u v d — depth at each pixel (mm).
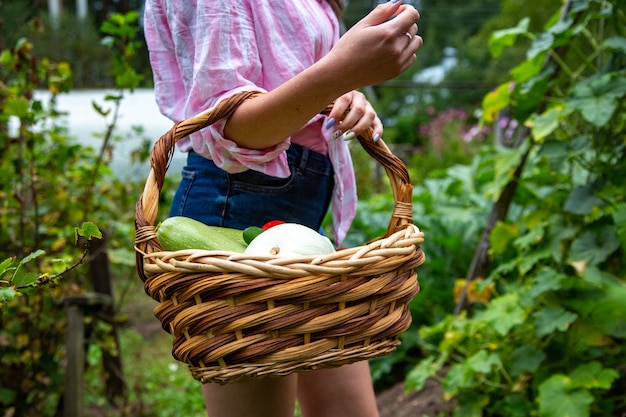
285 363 1117
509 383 2625
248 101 1265
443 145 9156
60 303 2768
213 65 1313
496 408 2670
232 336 1114
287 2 1406
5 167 2666
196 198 1444
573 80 2664
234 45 1328
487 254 3035
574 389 2293
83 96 6219
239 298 1104
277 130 1264
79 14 13859
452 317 2807
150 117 5797
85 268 3289
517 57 14812
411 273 1249
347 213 1623
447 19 26203
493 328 2572
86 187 2996
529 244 2660
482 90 20094
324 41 1493
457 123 9555
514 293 2717
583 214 2354
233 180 1409
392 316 1183
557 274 2420
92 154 3410
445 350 2791
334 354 1128
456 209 4188
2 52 2771
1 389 2680
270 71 1394
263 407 1455
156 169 1248
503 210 3008
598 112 2271
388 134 13594
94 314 3002
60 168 2992
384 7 1200
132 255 2926
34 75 2680
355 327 1127
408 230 1253
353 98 1380
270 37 1381
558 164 2463
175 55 1447
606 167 2412
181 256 1139
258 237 1228
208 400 1485
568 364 2488
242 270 1088
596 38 2770
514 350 2598
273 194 1427
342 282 1110
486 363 2543
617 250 2441
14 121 3402
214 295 1110
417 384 2729
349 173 1607
